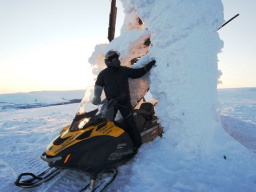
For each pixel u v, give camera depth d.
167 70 3.06
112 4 5.13
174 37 3.04
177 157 2.77
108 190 2.51
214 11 3.16
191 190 2.17
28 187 2.64
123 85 3.06
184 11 3.03
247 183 2.24
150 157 2.83
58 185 2.73
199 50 2.98
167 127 3.15
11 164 3.88
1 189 2.89
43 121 9.53
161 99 3.19
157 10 3.23
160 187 2.26
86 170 2.40
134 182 2.46
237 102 20.77
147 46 4.02
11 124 8.95
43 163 3.86
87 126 2.58
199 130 2.83
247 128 5.10
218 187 2.17
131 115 3.04
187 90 2.91
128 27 4.51
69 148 2.35
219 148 2.80
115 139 2.65
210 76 3.04
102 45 4.61
